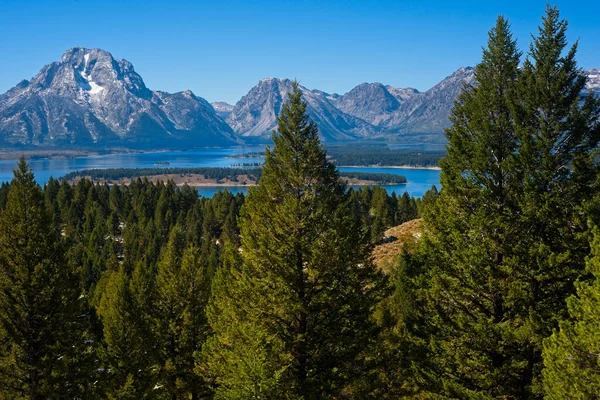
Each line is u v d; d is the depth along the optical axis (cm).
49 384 2277
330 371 2008
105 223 11512
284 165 2130
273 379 1680
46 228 2414
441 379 1973
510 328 1816
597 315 1351
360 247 2092
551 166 1877
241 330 1900
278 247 2000
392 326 2655
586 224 1800
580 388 1330
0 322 2216
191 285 3322
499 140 2075
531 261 1856
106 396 2728
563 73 1895
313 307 1997
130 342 3142
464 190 2064
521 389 1867
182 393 3194
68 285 2438
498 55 2125
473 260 1931
